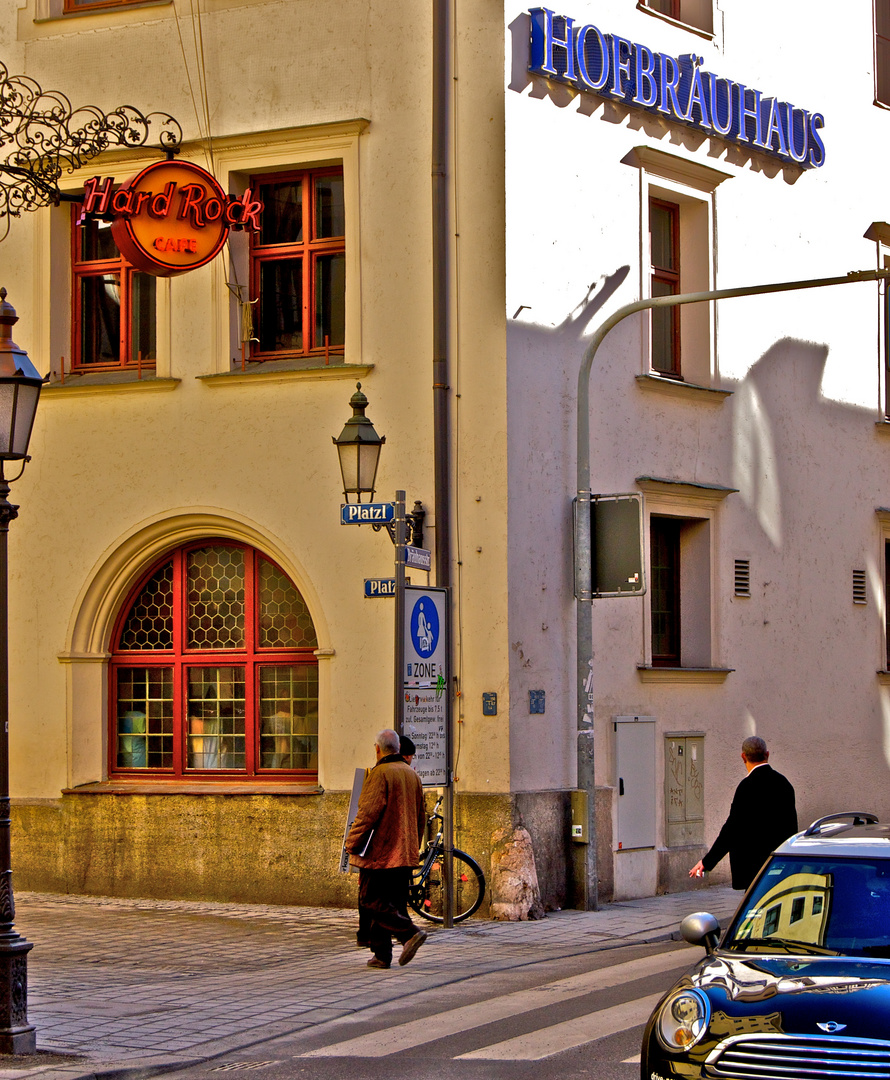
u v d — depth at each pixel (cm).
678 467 1711
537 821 1472
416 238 1531
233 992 1080
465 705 1470
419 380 1520
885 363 2116
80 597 1636
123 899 1582
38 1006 1030
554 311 1545
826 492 1958
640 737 1617
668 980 1091
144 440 1627
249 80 1606
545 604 1509
